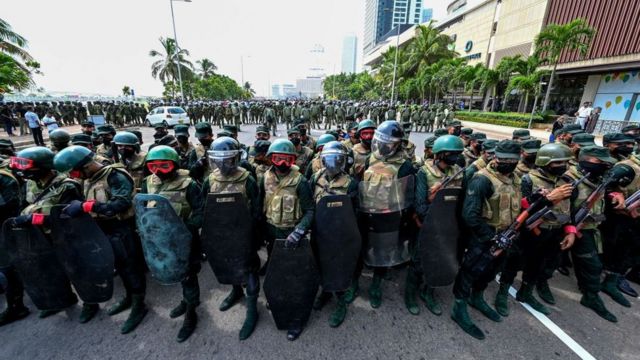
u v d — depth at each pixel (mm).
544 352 2473
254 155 3893
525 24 26484
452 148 2648
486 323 2826
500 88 25422
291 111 18672
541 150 2689
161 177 2541
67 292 2688
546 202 2564
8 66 17000
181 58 41281
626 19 16016
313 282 2541
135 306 2779
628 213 2947
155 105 24781
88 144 4176
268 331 2705
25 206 2945
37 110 16984
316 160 3852
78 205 2375
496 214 2604
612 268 3197
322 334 2670
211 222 2508
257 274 2793
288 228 2629
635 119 16234
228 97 70250
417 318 2891
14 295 2764
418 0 95625
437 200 2576
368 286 3436
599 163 2744
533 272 2967
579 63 18625
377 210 2766
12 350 2465
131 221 2793
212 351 2475
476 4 35188
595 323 2814
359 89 61969
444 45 34750
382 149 2750
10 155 3877
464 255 2814
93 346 2516
